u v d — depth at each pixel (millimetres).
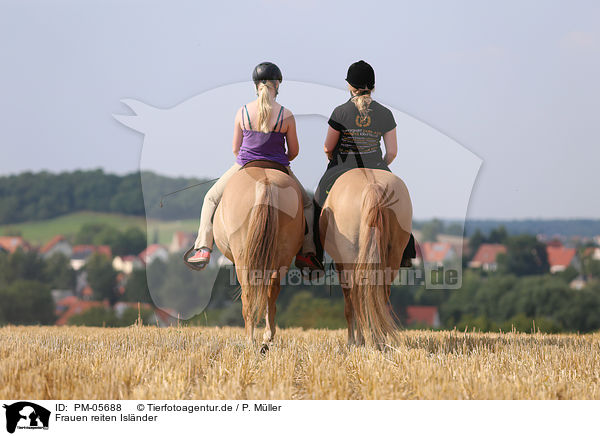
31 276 118438
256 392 7277
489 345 11797
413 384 7828
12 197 135500
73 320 108375
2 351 9992
